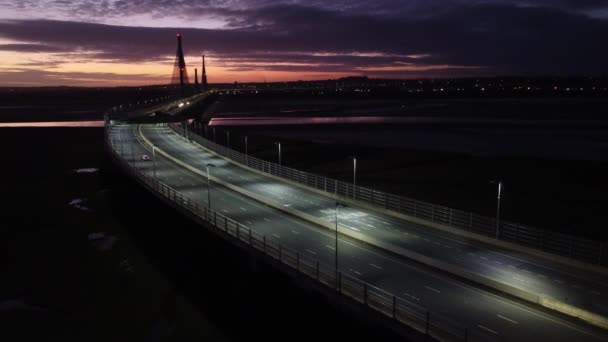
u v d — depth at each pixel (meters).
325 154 117.06
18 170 98.12
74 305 41.34
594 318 28.45
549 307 30.59
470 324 28.48
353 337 33.44
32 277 46.78
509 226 53.44
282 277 41.06
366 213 53.44
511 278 35.09
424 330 26.72
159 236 58.44
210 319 38.84
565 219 62.50
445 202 70.75
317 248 42.28
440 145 137.00
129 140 117.12
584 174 91.00
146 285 45.03
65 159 111.25
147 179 65.94
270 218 52.22
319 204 57.59
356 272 36.72
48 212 68.00
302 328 36.19
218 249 51.03
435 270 37.19
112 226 62.06
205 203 58.34
